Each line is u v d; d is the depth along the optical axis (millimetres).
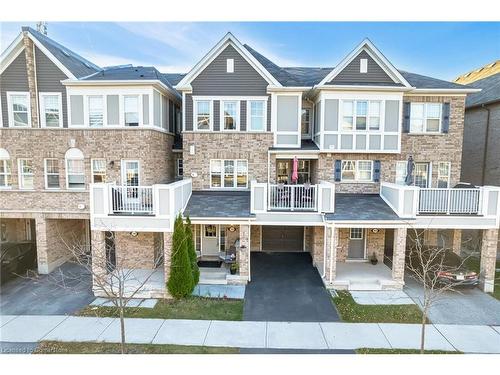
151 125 12984
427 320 9133
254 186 11734
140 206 10922
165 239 10586
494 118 16141
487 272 11242
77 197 12977
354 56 13438
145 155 12906
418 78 14883
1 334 8359
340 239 13625
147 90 12867
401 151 14023
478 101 16969
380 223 11148
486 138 16609
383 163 14008
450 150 13992
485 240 11352
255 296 10625
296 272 12734
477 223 11297
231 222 11492
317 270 12922
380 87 12977
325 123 13484
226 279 11594
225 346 7766
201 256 14172
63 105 13211
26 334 8352
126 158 12961
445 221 11359
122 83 12672
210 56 13719
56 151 12977
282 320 9062
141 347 7711
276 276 12336
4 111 13234
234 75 13852
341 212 11875
